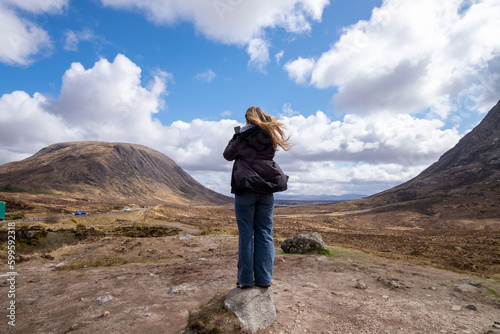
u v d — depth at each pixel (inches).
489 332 93.7
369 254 331.9
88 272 237.5
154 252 366.3
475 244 733.9
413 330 94.3
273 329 95.0
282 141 103.7
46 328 114.4
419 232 2191.2
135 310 129.7
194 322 89.0
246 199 98.4
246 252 100.0
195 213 3818.9
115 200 7396.7
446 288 168.1
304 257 284.7
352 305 123.0
